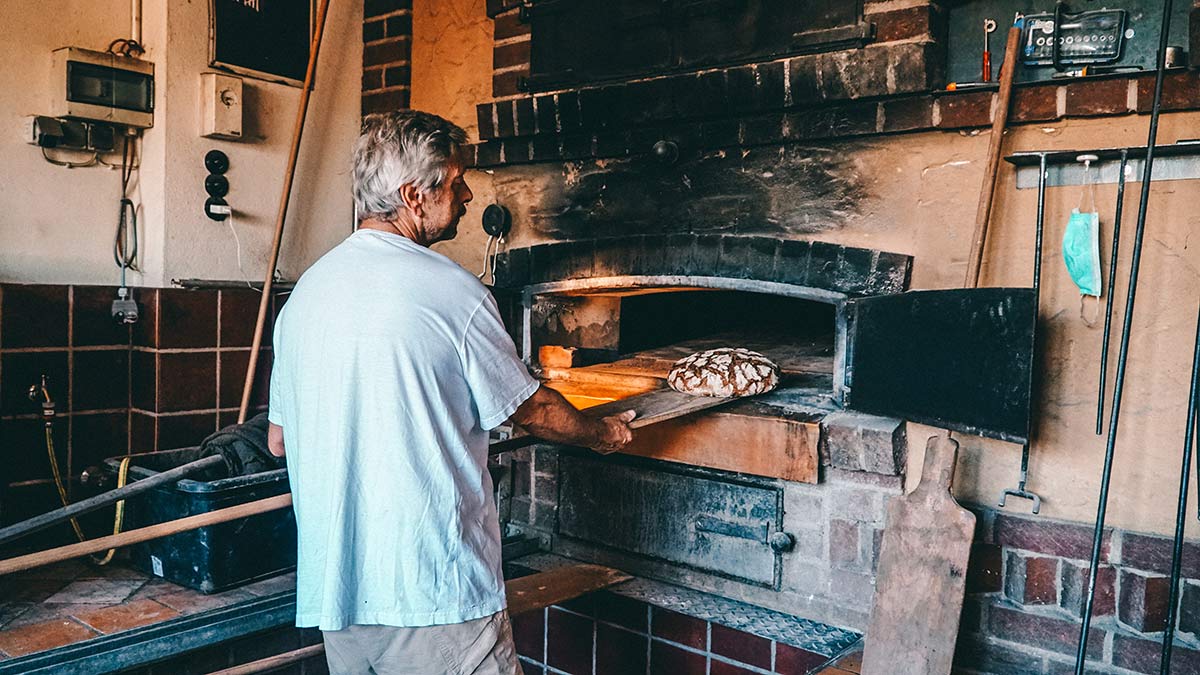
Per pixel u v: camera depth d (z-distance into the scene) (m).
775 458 2.30
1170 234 1.92
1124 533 1.99
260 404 3.02
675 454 2.47
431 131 1.63
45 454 2.67
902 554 2.08
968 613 2.18
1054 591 2.08
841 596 2.30
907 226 2.20
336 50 3.21
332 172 3.25
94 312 2.73
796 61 2.24
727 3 2.36
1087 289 1.99
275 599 2.29
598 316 2.91
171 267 2.85
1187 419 1.78
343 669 1.63
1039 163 2.03
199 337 2.86
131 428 2.85
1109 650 2.02
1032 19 2.04
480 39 2.94
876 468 2.20
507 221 2.86
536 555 2.80
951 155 2.14
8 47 2.62
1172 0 1.90
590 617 2.58
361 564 1.52
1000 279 2.12
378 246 1.58
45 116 2.65
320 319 1.54
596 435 1.88
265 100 3.04
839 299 2.29
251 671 1.97
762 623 2.33
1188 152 1.88
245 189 3.01
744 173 2.42
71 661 1.93
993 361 1.96
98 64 2.69
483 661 1.56
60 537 2.70
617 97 2.54
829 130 2.26
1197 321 1.77
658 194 2.56
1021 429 1.93
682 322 3.21
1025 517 2.10
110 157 2.84
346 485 1.50
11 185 2.64
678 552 2.57
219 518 1.83
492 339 1.58
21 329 2.59
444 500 1.51
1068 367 2.05
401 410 1.48
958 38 2.16
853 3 2.19
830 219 2.30
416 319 1.50
